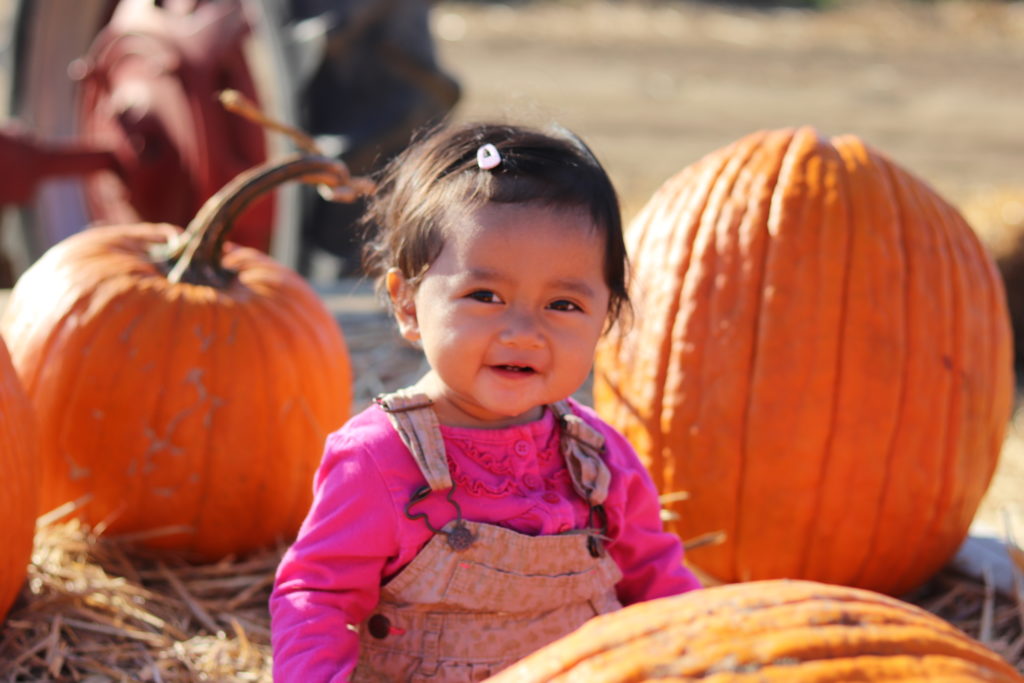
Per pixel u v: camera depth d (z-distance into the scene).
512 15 22.00
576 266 2.49
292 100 6.32
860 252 3.64
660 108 15.70
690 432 3.66
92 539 3.77
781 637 1.84
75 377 3.70
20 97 7.43
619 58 19.05
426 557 2.51
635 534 2.82
